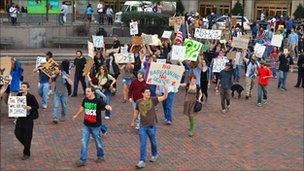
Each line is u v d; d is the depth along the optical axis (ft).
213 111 65.57
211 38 88.43
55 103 54.90
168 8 168.04
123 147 47.32
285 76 83.46
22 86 41.22
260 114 65.16
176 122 58.49
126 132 52.85
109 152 45.55
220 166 43.42
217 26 132.16
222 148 48.91
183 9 184.24
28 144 41.98
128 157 44.34
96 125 41.04
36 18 124.26
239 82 88.02
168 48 86.22
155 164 42.86
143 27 129.08
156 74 47.67
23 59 101.09
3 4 158.92
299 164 45.01
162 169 41.68
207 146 49.32
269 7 188.55
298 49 112.37
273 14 187.93
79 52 70.08
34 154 43.88
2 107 60.80
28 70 92.07
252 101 73.61
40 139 48.70
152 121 41.37
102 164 42.09
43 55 103.91
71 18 140.05
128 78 66.80
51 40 120.98
